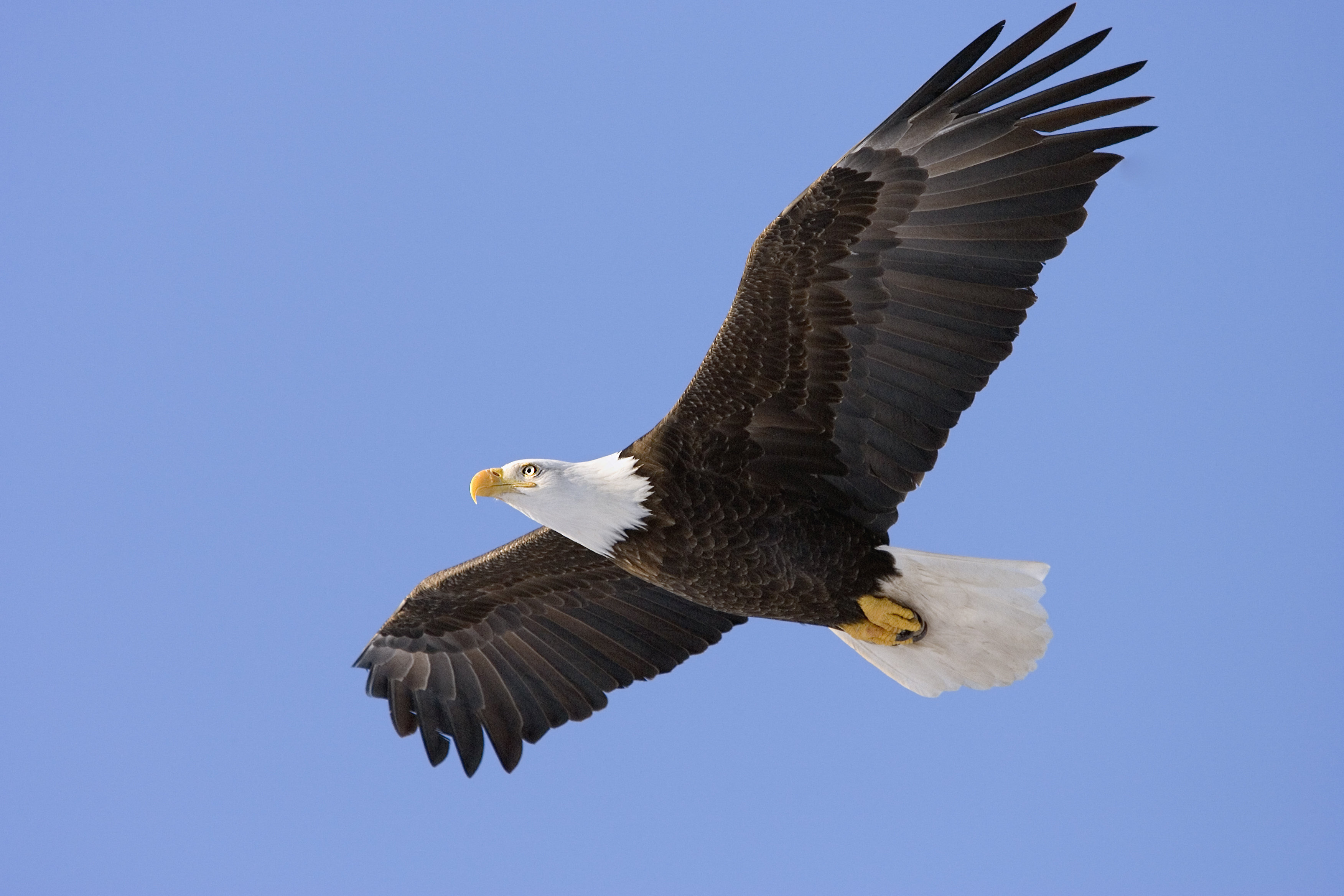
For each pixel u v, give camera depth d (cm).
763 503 1384
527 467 1427
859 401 1348
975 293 1310
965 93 1296
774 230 1311
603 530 1410
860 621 1427
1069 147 1286
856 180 1308
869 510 1381
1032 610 1391
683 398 1373
